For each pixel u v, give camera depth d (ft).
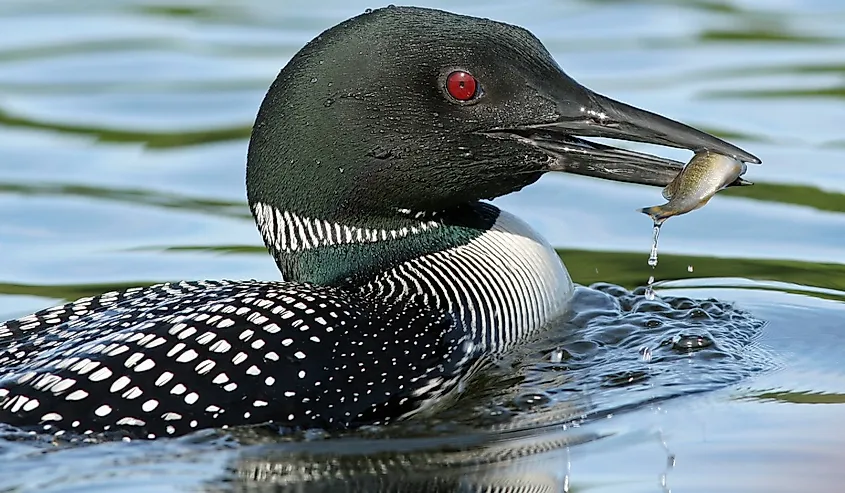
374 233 36.99
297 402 32.07
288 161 36.52
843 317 40.14
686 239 47.67
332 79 35.78
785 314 40.42
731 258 45.88
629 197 51.49
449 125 35.68
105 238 48.14
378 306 34.96
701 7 74.08
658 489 29.81
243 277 44.93
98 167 54.65
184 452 30.99
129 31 71.15
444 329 35.04
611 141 54.90
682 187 34.99
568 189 52.31
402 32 35.81
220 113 60.29
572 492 30.04
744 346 37.70
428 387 33.81
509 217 38.91
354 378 32.94
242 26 71.87
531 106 35.70
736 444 31.78
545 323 38.01
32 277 44.73
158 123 59.16
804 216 49.14
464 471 31.32
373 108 35.65
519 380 35.37
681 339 37.68
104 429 30.94
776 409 33.63
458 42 35.68
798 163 53.36
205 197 51.90
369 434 32.32
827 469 30.19
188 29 71.51
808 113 58.59
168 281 44.47
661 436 32.40
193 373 31.68
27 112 60.39
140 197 51.83
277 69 65.41
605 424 33.14
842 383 35.19
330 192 36.47
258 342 32.42
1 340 33.17
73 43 69.05
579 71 64.34
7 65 66.03
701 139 35.42
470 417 33.45
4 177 53.31
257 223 38.01
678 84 62.39
